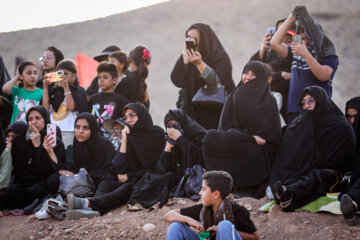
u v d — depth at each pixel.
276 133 7.84
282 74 8.93
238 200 7.57
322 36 8.38
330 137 7.37
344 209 6.40
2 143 9.04
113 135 9.48
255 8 53.19
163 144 8.91
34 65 10.45
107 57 11.52
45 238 7.27
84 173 8.43
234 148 7.84
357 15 49.88
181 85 9.65
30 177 8.98
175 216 5.77
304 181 7.05
